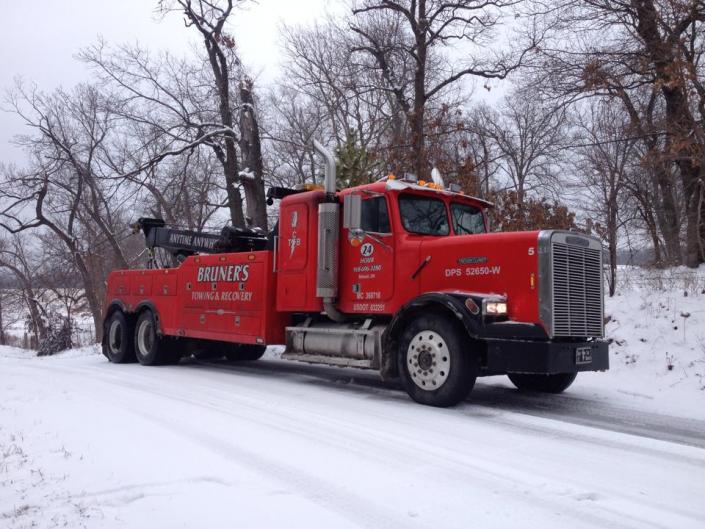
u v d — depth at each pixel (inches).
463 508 152.3
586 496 162.4
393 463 189.0
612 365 386.3
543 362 257.0
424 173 625.9
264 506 150.8
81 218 1134.4
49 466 182.1
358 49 786.8
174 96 789.2
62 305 1366.9
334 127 959.6
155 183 832.3
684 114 442.9
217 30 771.4
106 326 544.7
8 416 258.1
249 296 394.9
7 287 1371.8
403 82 811.4
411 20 733.9
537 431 237.0
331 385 357.7
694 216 517.3
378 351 312.0
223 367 470.9
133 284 522.6
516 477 177.0
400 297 311.9
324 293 335.3
